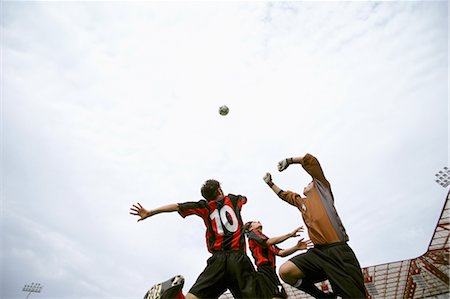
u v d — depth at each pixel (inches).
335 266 132.8
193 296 134.1
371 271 982.4
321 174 159.9
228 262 142.6
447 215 844.0
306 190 168.6
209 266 145.3
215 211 163.2
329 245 141.1
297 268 147.5
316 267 140.7
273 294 164.4
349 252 136.6
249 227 228.7
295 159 167.0
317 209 151.3
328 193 157.6
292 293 935.0
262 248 212.4
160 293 140.3
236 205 169.8
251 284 135.1
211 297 137.3
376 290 1027.9
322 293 150.2
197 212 163.6
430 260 903.1
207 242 157.8
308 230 154.4
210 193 173.0
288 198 178.2
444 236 863.1
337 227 144.6
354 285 124.3
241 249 150.1
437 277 933.8
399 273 969.5
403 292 1019.3
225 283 143.5
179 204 162.2
